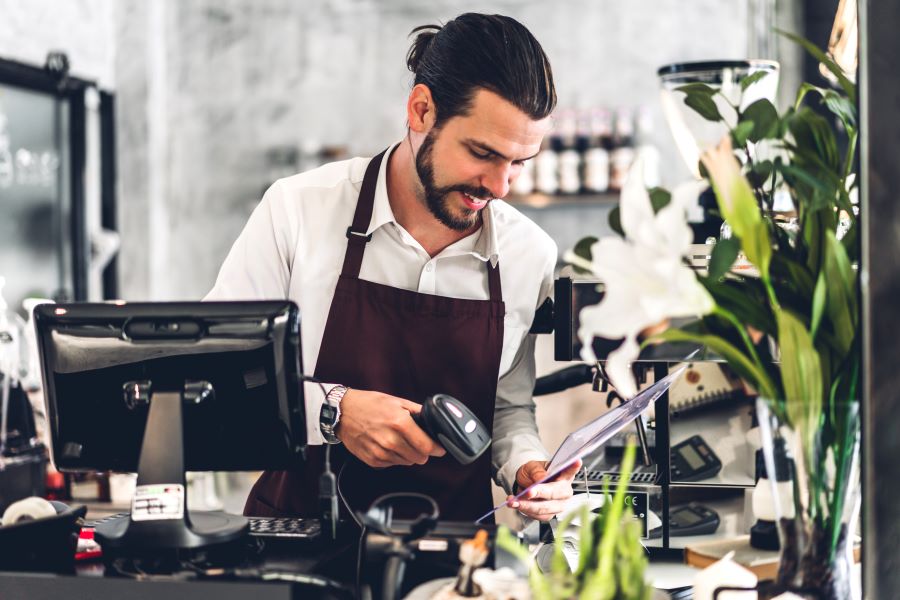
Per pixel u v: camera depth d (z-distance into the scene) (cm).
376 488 206
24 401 298
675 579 163
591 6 536
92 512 298
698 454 176
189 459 165
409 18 572
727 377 175
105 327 161
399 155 209
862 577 128
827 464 128
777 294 133
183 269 604
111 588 141
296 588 138
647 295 117
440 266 213
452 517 205
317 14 584
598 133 521
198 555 153
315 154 577
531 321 220
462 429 169
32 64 475
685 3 525
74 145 500
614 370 118
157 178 583
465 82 183
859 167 127
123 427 163
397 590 134
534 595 122
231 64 595
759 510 142
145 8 567
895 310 125
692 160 176
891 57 124
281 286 216
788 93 432
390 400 183
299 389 162
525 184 523
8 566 149
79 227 500
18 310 461
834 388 129
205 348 158
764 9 440
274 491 216
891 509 126
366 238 210
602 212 542
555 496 172
